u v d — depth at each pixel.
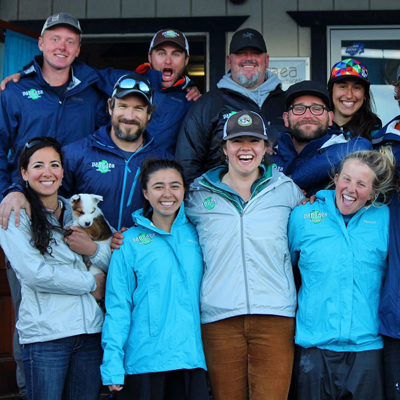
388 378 2.85
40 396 2.80
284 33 4.95
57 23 3.68
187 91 4.22
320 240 2.94
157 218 3.08
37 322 2.83
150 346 2.86
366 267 2.89
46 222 2.93
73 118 3.82
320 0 4.96
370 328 2.86
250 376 2.91
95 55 6.75
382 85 4.95
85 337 2.93
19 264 2.83
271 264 2.95
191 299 2.93
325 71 4.93
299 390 2.91
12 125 3.77
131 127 3.38
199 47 6.38
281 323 2.92
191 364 2.82
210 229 3.03
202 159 3.88
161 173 3.01
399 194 3.01
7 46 4.77
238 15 4.96
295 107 3.48
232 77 3.95
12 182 3.78
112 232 3.19
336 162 3.20
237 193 3.04
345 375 2.86
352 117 3.88
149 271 2.96
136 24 5.00
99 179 3.41
